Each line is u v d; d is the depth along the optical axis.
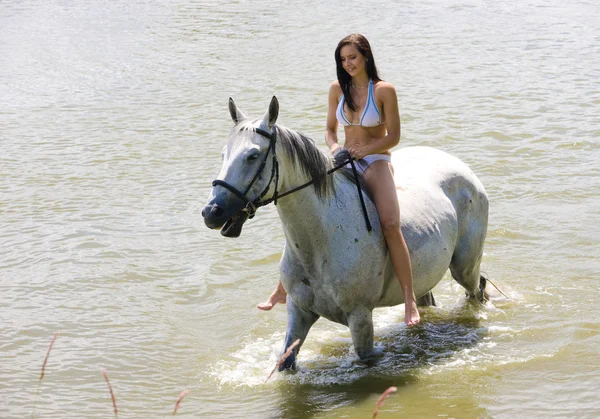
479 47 19.11
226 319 7.33
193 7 26.16
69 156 11.97
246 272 8.29
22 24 23.62
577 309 7.26
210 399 5.96
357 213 5.76
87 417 5.72
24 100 15.33
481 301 7.46
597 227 9.09
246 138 5.11
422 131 12.82
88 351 6.71
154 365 6.50
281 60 18.38
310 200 5.48
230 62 18.34
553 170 10.99
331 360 6.50
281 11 25.06
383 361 6.41
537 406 5.66
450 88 15.50
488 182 10.62
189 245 8.93
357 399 5.84
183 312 7.49
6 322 7.19
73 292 7.81
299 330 6.08
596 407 5.61
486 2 25.36
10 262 8.45
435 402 5.77
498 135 12.51
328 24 22.64
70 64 18.33
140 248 8.82
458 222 6.74
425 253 6.18
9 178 11.04
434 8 24.58
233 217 5.09
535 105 14.13
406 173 6.55
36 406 5.88
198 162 11.59
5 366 6.46
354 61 5.73
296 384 6.09
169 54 19.34
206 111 14.36
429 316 7.30
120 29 22.67
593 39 19.52
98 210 9.88
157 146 12.40
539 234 8.99
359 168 5.99
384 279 5.97
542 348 6.56
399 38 20.48
